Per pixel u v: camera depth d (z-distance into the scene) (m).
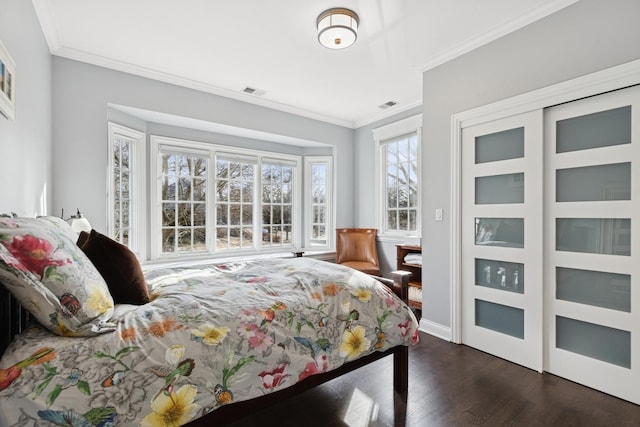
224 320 1.24
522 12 2.11
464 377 2.06
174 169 3.68
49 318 1.00
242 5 2.03
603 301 1.90
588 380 1.94
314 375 1.47
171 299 1.37
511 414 1.68
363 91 3.48
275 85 3.31
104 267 1.36
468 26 2.27
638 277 1.76
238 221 4.22
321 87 3.38
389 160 4.29
